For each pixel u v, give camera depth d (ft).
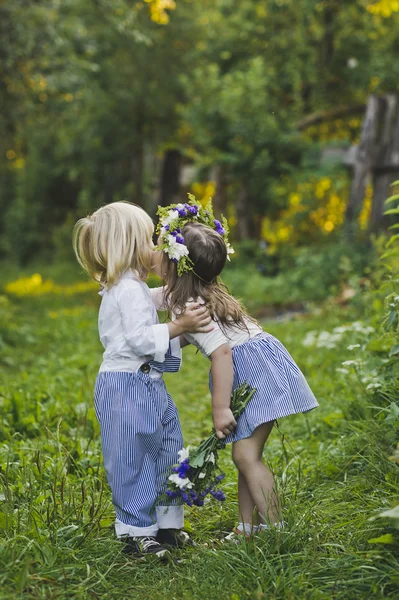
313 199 59.82
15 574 9.61
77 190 102.94
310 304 36.11
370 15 64.64
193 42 75.66
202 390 23.54
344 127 69.21
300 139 59.26
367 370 14.97
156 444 11.05
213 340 10.78
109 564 10.52
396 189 45.11
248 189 60.90
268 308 42.63
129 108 78.07
